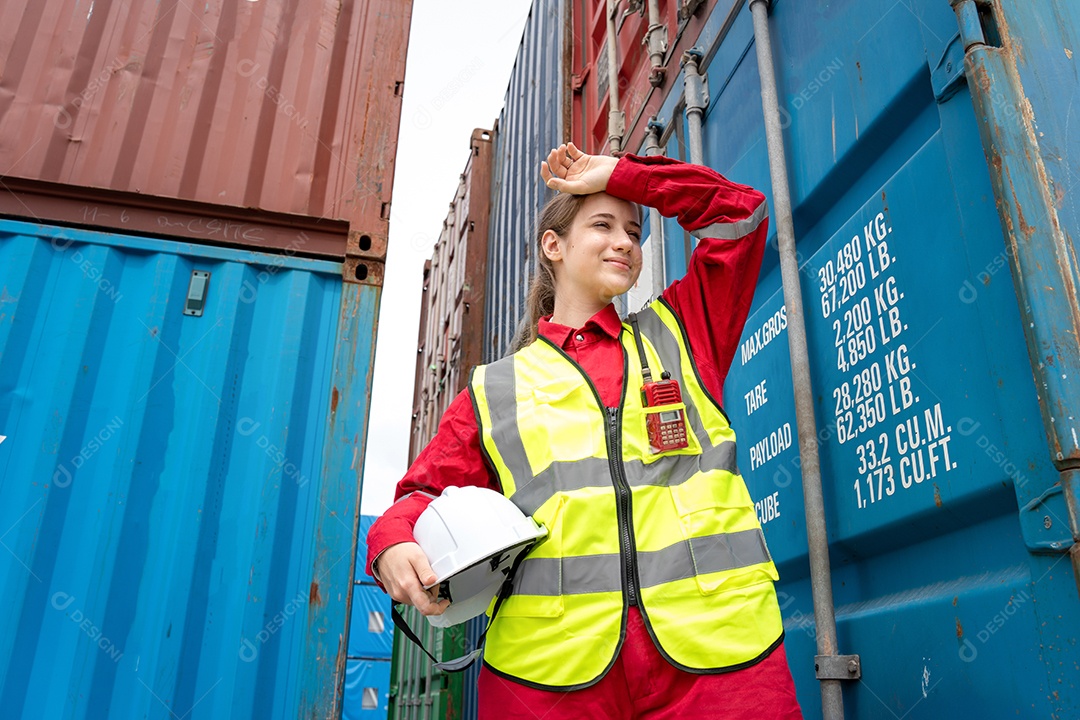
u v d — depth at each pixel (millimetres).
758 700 1021
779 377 1810
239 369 2289
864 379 1502
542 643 1096
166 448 2156
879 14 1535
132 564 2027
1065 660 989
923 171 1384
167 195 2477
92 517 2045
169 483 2123
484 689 1146
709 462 1205
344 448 2258
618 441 1209
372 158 2656
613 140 3062
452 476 1330
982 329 1182
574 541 1132
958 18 1229
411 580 1115
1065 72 1188
